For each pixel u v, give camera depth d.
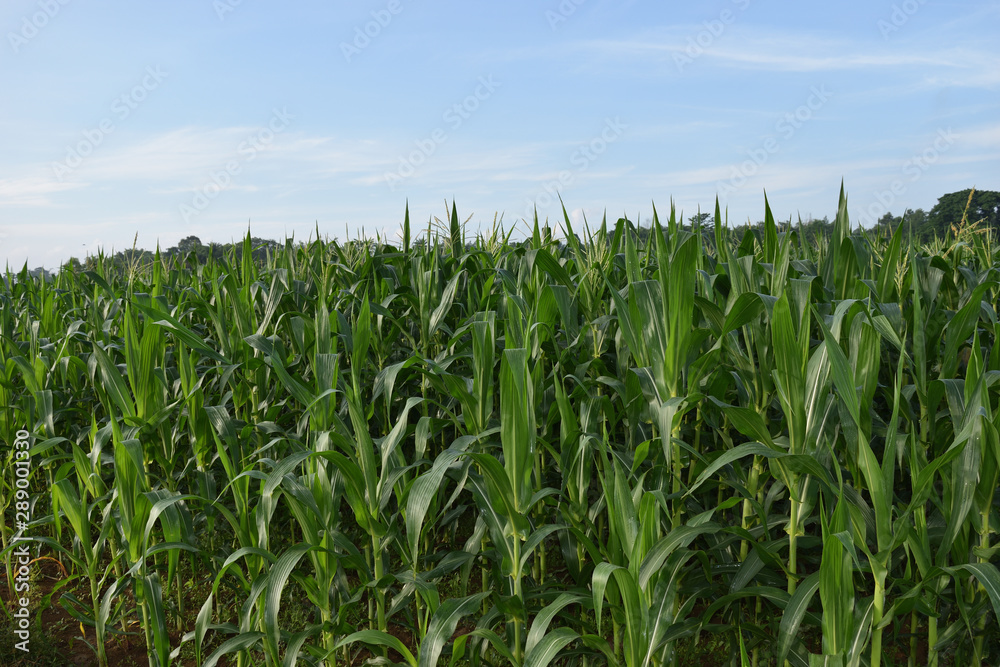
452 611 2.62
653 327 3.07
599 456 3.71
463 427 3.61
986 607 2.61
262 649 3.29
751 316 3.03
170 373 4.73
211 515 3.89
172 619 4.08
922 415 3.30
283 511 4.55
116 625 4.04
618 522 2.53
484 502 3.02
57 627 4.08
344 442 2.97
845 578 2.20
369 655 3.60
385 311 4.55
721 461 2.53
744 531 2.65
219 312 4.61
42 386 4.72
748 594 2.68
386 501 3.01
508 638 3.02
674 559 2.62
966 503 2.39
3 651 3.70
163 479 4.02
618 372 3.93
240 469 3.63
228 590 4.34
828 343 2.25
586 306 4.22
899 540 2.25
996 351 2.91
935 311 3.63
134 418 3.63
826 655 2.31
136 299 5.04
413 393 4.74
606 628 3.33
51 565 4.95
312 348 4.35
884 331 2.90
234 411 5.27
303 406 4.52
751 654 3.19
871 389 2.66
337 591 3.26
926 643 3.43
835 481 2.84
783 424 3.41
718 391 3.33
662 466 3.08
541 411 3.61
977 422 2.40
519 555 2.79
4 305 6.14
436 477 2.70
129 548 3.22
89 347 5.70
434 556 3.46
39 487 5.66
